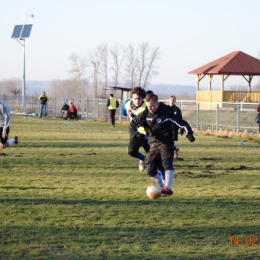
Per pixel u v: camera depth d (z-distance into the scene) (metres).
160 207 15.70
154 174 15.59
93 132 47.19
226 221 14.13
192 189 18.86
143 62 129.75
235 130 52.75
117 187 19.00
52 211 14.93
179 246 11.88
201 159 28.08
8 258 10.88
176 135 27.36
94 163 25.75
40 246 11.70
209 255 11.30
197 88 82.69
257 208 15.80
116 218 14.26
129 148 17.67
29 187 18.70
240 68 77.50
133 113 18.38
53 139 39.19
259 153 31.67
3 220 13.85
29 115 81.44
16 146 33.47
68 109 71.31
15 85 184.62
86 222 13.77
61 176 21.52
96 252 11.35
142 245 11.91
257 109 46.72
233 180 21.12
